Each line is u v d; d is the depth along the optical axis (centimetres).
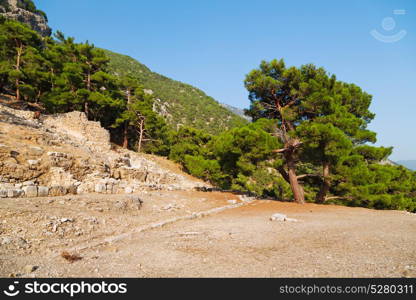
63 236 716
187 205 1520
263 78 2016
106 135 2753
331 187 1989
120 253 614
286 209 1539
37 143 1622
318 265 506
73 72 3356
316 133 1509
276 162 1995
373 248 623
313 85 1838
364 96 2091
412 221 1066
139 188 1702
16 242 607
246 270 492
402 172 2095
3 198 903
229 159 2069
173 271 493
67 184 1348
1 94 3130
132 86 4272
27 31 3353
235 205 1741
